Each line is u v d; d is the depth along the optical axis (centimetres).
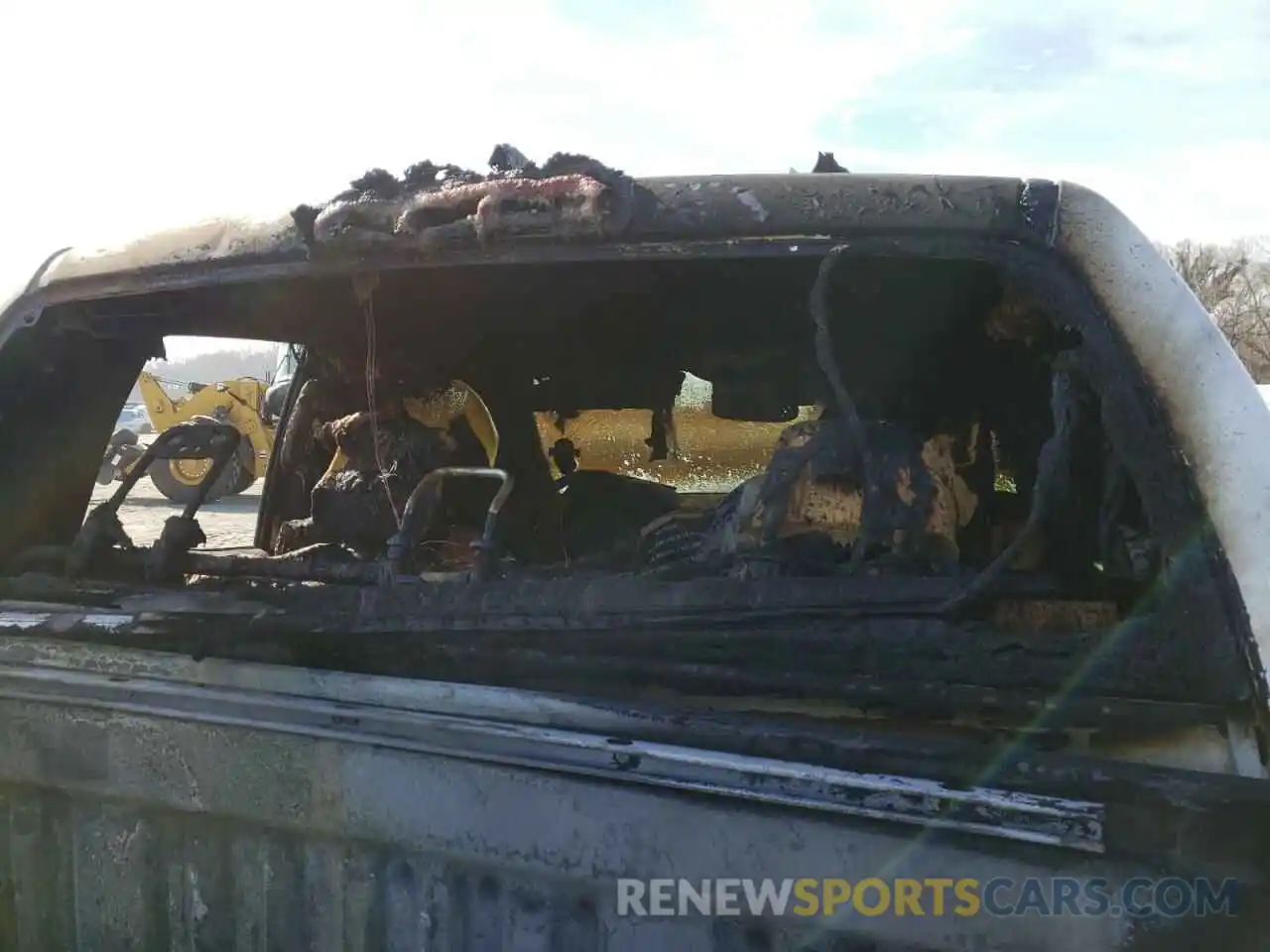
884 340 229
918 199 160
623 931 156
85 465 257
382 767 171
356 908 176
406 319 267
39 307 212
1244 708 142
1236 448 145
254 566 222
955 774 142
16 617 205
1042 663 151
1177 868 132
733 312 253
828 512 192
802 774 146
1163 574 148
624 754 155
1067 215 157
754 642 164
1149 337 151
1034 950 137
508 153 180
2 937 209
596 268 211
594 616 172
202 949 190
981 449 234
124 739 192
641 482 325
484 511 306
